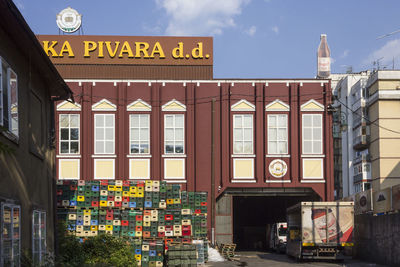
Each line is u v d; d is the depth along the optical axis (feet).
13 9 34.78
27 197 43.62
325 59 125.49
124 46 118.01
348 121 201.57
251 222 166.61
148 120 109.60
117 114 108.99
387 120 175.73
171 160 108.78
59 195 83.92
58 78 51.85
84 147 106.93
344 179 203.72
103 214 84.23
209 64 118.32
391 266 78.43
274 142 110.22
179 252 77.87
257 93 110.83
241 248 158.20
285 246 111.04
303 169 109.29
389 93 175.52
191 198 91.81
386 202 82.12
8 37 39.01
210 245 105.70
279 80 111.45
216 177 108.99
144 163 108.27
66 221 83.30
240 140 110.22
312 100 110.93
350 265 80.48
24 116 43.70
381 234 83.35
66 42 117.50
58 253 56.54
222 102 110.63
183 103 110.32
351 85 204.64
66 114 107.96
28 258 39.99
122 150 107.96
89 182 84.89
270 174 109.09
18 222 39.70
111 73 117.29
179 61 118.21
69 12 121.29
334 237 83.15
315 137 110.22
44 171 51.88
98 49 117.91
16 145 40.78
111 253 66.49
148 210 85.71
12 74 39.93
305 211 83.87
